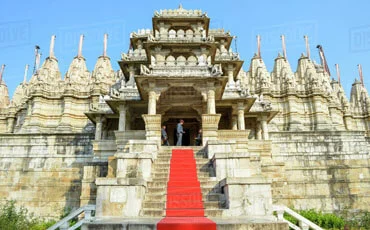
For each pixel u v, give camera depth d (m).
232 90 28.39
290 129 42.56
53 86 45.38
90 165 23.97
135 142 19.48
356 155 30.47
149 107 22.53
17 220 18.52
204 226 9.79
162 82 22.84
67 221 13.59
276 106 45.00
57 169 30.41
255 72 49.91
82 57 49.75
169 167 17.31
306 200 29.17
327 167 30.30
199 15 31.73
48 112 43.91
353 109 54.19
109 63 50.97
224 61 32.97
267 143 25.78
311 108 44.94
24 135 31.52
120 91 27.28
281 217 13.56
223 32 36.66
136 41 37.31
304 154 30.80
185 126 31.11
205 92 22.72
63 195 29.59
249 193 12.38
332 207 28.86
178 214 12.38
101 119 29.53
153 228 9.84
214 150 18.75
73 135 31.39
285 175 30.09
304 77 48.03
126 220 11.25
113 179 12.84
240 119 26.42
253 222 10.08
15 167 30.56
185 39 28.80
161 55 28.97
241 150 23.62
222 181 13.91
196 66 23.19
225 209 12.28
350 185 29.67
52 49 50.03
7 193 29.81
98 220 11.50
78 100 44.41
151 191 14.31
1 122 52.00
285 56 51.91
